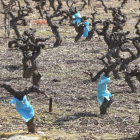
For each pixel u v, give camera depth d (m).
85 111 37.38
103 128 32.25
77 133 30.94
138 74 32.94
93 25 81.31
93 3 148.62
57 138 28.42
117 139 28.56
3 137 28.81
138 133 30.41
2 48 73.12
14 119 35.28
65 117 35.53
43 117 35.75
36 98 42.31
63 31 93.94
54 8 126.69
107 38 52.38
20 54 68.00
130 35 85.62
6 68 57.28
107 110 37.88
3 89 45.88
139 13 125.00
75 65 59.25
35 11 128.25
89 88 46.56
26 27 98.31
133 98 42.16
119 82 49.22
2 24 102.25
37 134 29.62
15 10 125.81
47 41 80.19
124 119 34.56
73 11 84.25
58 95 43.28
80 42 80.06
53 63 60.47
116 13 77.06
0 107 39.19
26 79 51.06
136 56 39.53
